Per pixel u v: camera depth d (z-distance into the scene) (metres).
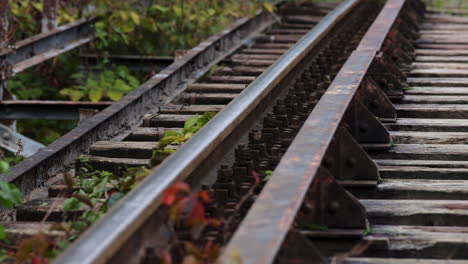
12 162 13.34
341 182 9.52
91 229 5.93
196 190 8.42
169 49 26.94
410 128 13.09
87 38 24.02
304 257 6.48
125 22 24.64
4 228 8.70
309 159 7.91
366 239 8.01
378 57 15.08
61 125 23.62
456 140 12.32
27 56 20.25
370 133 11.46
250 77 18.67
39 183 10.77
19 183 10.09
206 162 8.93
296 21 30.38
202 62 20.45
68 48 22.09
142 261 6.48
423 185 9.86
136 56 25.19
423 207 9.09
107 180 9.09
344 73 12.48
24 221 9.68
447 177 10.50
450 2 41.03
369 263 7.50
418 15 28.66
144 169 8.84
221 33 22.86
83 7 24.98
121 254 6.20
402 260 7.62
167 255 6.09
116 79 24.41
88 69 24.77
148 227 6.89
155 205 6.97
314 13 31.64
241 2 27.11
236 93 17.25
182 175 7.73
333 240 7.94
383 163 11.06
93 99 22.70
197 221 6.56
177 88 17.69
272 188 7.11
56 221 9.59
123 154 12.14
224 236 7.28
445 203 9.22
